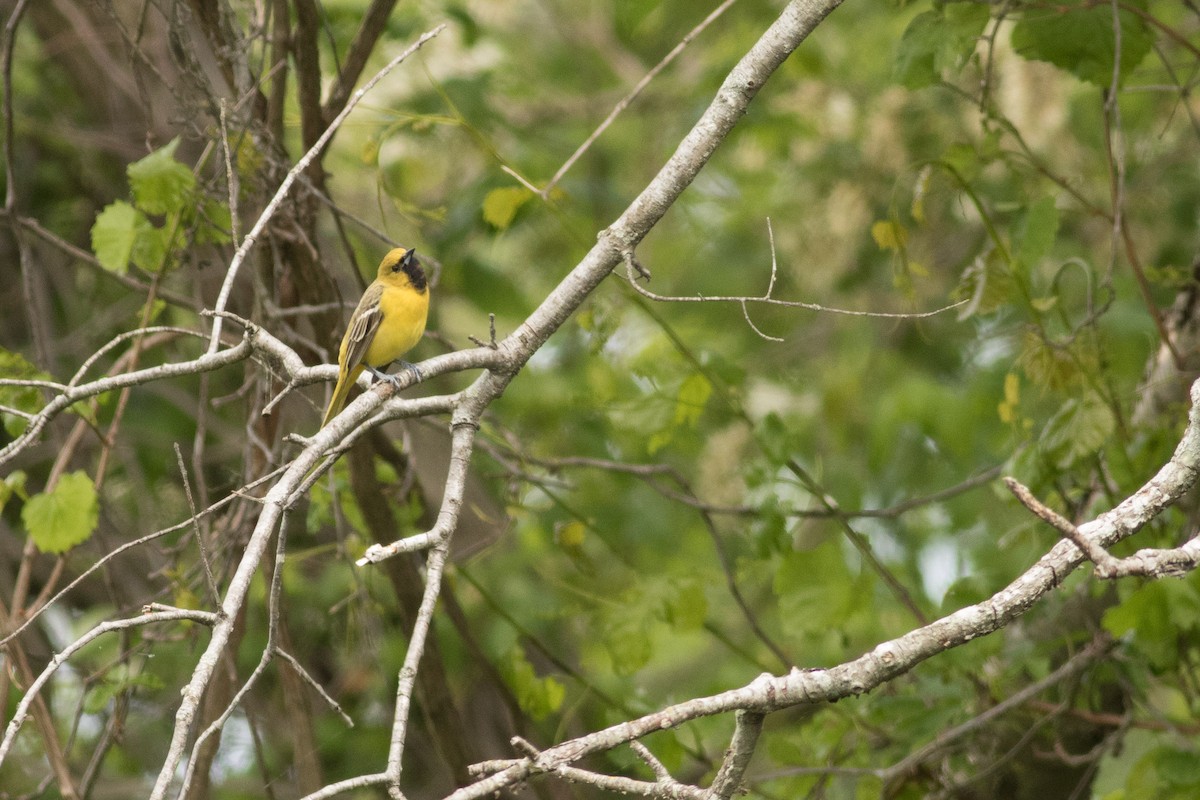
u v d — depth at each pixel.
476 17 16.38
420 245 14.25
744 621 15.78
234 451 14.70
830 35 16.88
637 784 5.42
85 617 13.98
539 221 15.33
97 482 10.30
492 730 13.12
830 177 15.61
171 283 13.82
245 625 10.93
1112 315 12.45
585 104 17.75
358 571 11.59
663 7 18.42
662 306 17.00
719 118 7.45
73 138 14.28
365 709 14.17
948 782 10.72
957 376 15.90
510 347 7.39
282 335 10.94
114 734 10.30
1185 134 14.92
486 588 13.04
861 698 10.91
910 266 10.35
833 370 15.70
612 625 10.92
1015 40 10.13
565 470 13.77
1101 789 12.28
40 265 15.12
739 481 12.92
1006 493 9.94
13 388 9.88
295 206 10.44
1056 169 13.95
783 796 10.84
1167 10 15.33
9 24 10.36
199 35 10.24
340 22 14.25
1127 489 9.95
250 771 13.78
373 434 10.74
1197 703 10.70
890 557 15.23
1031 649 10.36
